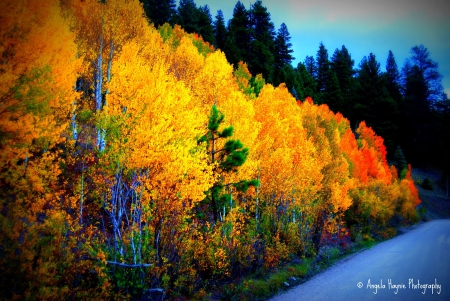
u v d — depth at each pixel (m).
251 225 14.71
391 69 87.44
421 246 23.47
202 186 9.66
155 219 9.35
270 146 17.11
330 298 10.92
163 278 9.16
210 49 45.59
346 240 25.48
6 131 7.18
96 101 15.80
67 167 11.95
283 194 16.84
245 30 63.47
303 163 18.25
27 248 6.81
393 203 37.59
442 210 55.59
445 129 68.31
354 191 29.16
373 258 19.20
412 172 66.69
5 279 6.41
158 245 9.55
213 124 11.88
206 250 11.14
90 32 16.50
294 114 27.00
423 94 73.12
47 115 8.70
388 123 67.38
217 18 76.00
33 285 6.62
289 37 73.81
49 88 8.63
